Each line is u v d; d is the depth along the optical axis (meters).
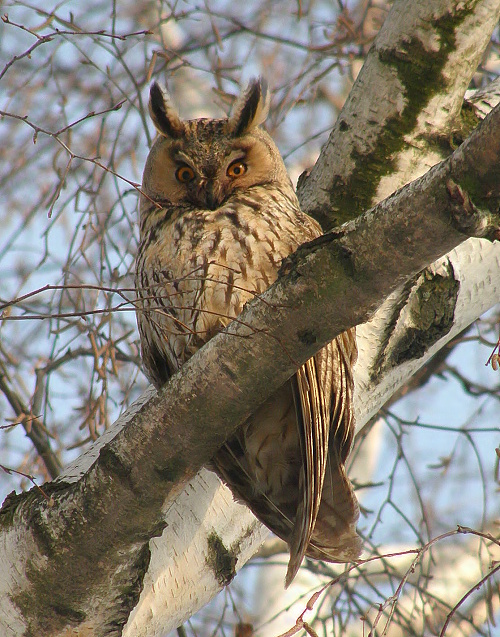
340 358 6.56
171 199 7.53
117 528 5.15
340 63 10.16
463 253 7.11
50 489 5.41
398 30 7.27
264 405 6.54
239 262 6.69
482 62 10.55
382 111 7.23
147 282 7.09
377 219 4.55
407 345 6.93
